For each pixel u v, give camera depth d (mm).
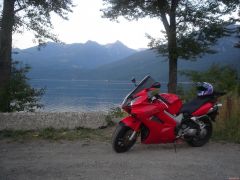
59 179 2967
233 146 4359
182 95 8328
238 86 7137
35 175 3068
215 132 4910
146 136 3998
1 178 2977
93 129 5305
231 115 5117
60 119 5207
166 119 4004
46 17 8383
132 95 3994
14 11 7930
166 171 3217
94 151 3998
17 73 7719
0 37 7758
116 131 3906
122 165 3404
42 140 4566
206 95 4508
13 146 4230
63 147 4188
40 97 7590
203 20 9516
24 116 5094
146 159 3650
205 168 3330
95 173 3141
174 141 4109
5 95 6922
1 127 5012
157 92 4020
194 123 4246
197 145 4309
